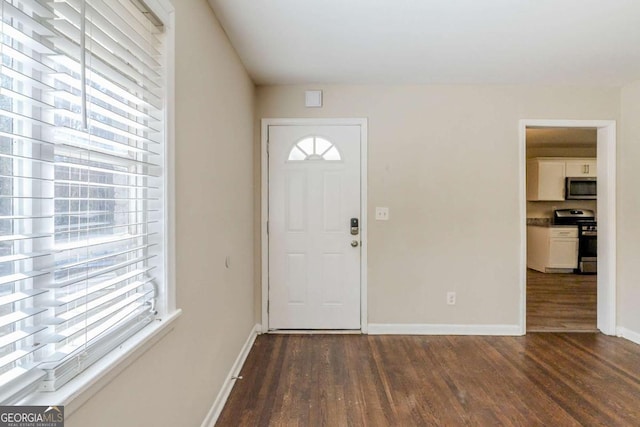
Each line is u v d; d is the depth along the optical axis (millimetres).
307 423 2051
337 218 3471
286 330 3496
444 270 3445
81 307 998
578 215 6586
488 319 3449
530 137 5750
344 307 3484
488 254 3447
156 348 1362
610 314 3420
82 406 937
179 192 1575
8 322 735
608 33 2385
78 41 979
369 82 3352
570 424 2039
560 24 2262
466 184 3434
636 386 2457
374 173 3441
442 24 2262
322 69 3027
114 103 1151
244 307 2939
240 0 1975
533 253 6664
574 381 2527
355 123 3438
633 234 3273
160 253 1417
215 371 2127
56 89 871
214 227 2102
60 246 937
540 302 4562
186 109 1660
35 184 883
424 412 2156
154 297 1408
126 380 1155
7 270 833
